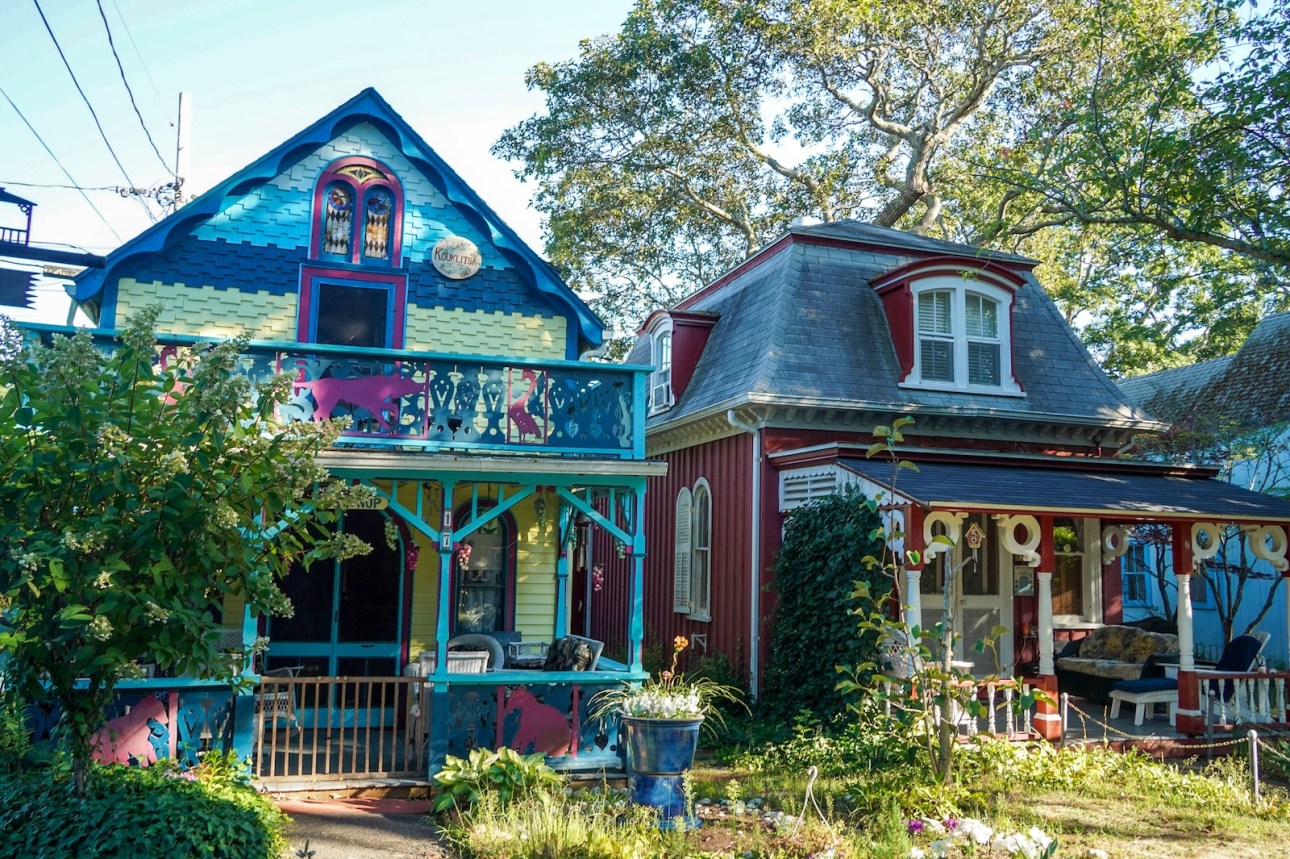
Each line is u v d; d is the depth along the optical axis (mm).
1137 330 25750
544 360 10992
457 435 10695
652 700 8969
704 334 18672
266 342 10086
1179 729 12656
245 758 9508
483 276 13250
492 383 10812
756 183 29453
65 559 6016
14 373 6488
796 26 24734
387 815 9094
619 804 8836
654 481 19297
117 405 6582
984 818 8695
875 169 28656
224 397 6570
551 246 29109
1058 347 17625
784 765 11242
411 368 10625
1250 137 14305
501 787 9156
